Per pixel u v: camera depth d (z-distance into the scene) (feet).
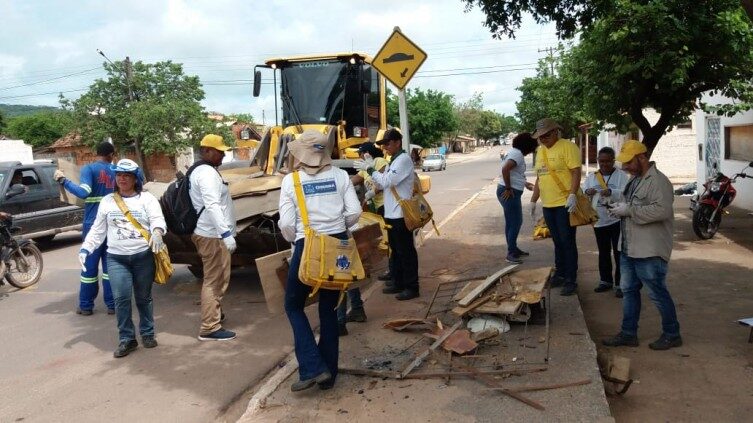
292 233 14.62
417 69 23.67
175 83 114.11
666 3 23.81
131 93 110.93
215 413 14.89
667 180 16.69
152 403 15.51
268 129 35.27
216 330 20.21
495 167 150.10
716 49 24.89
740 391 14.65
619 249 17.65
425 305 21.68
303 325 14.74
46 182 41.70
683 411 13.88
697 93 27.55
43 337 21.47
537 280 18.79
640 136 74.18
